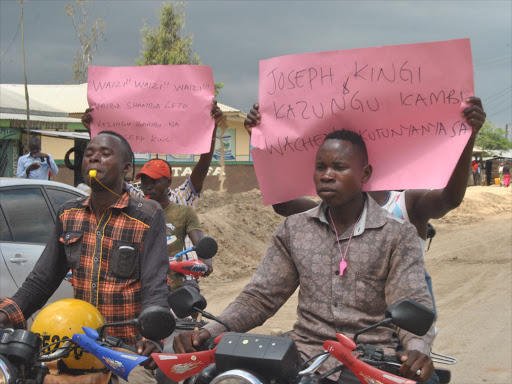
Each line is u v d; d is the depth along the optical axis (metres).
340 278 2.98
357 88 3.57
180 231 5.10
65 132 21.22
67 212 3.39
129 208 3.32
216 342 2.60
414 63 3.48
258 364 2.34
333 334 2.95
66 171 26.06
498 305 9.57
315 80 3.64
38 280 3.38
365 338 2.90
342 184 3.00
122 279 3.27
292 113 3.70
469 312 9.13
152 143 4.69
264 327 8.13
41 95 31.81
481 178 52.41
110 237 3.29
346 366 2.54
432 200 3.71
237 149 30.86
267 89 3.75
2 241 5.86
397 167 3.54
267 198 3.79
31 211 6.23
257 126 3.78
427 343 2.74
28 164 13.57
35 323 2.80
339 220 3.09
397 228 2.96
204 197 20.98
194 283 4.39
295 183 3.74
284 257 3.17
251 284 3.17
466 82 3.42
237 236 15.16
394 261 2.92
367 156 3.26
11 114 19.50
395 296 2.88
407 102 3.50
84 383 2.76
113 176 3.29
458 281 11.72
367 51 3.55
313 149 3.68
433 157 3.47
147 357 2.70
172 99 4.66
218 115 4.63
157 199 5.10
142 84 4.69
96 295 3.27
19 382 2.51
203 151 4.63
